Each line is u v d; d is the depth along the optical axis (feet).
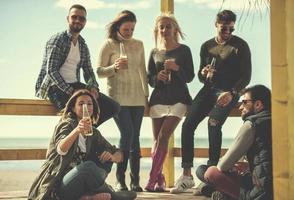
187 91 17.24
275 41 11.16
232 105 16.16
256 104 12.91
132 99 16.57
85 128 12.75
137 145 16.74
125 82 16.57
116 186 16.35
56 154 13.15
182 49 17.13
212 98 16.62
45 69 15.74
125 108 16.43
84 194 13.23
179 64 16.99
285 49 11.07
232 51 16.42
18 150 16.87
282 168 11.18
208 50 16.90
